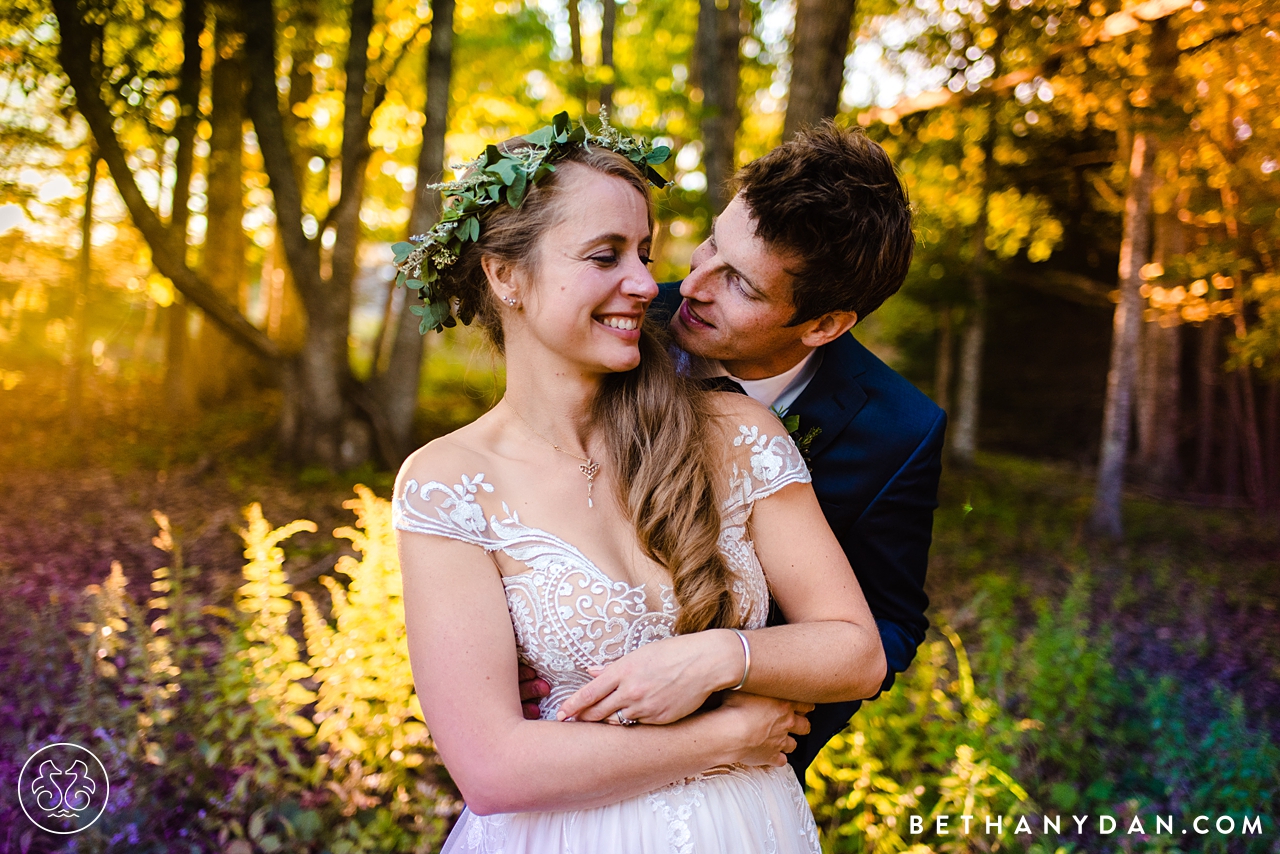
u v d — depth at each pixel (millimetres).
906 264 1651
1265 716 4176
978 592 6582
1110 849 2990
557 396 1434
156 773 2799
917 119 9578
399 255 1552
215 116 11203
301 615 5207
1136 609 6488
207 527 7133
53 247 11695
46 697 3129
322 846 2709
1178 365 13094
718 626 1439
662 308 1949
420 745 3090
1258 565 8148
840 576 1495
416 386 10023
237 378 13680
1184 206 7133
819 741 1897
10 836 2611
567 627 1351
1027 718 3576
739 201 1602
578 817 1404
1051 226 11430
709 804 1423
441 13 9000
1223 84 5957
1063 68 7684
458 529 1338
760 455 1497
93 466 9250
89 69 8156
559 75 10188
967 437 12930
